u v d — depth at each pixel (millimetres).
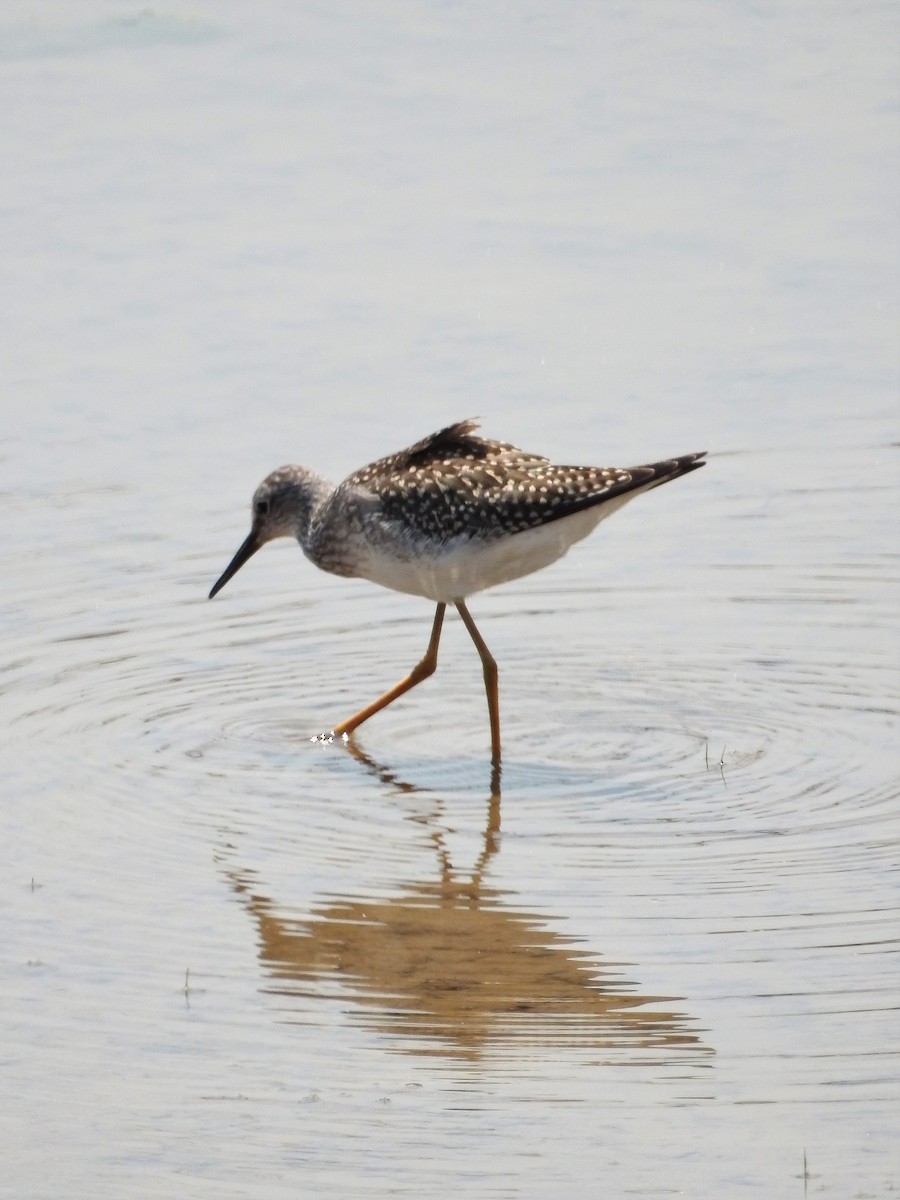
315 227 21531
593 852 10273
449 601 12156
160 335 18969
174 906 9625
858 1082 7840
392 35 27844
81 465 16438
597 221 21594
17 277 20234
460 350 18594
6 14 28359
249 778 11391
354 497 12156
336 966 8984
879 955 8914
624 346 18625
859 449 16578
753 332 18859
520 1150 7430
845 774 11250
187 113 24875
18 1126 7637
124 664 13047
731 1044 8180
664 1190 7133
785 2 28922
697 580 14453
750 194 22250
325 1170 7309
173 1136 7559
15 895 9727
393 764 11672
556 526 11812
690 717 12250
